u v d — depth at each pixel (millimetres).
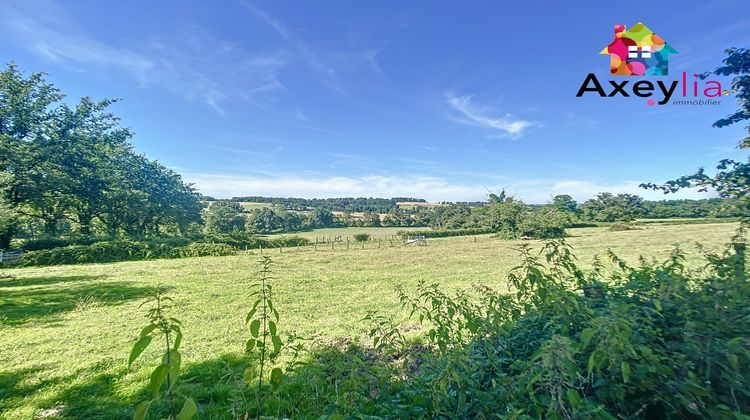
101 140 32375
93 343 6852
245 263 22781
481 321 2676
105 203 30797
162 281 15148
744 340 1771
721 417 1669
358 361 2703
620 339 1755
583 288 2811
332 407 2357
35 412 4207
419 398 2162
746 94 2580
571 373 1663
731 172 2613
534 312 2820
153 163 40250
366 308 9914
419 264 21641
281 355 5688
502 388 2016
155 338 6988
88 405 4367
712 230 39156
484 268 19453
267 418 2248
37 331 7691
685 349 1945
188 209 43531
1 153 23141
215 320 8680
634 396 1955
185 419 1386
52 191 26672
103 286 13789
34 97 27016
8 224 20172
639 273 2922
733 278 2348
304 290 12953
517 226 41625
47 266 21750
